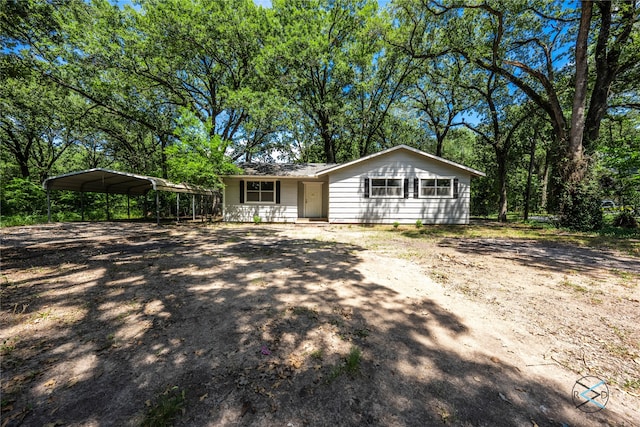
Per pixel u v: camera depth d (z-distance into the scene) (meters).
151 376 1.96
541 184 22.98
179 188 12.58
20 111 17.36
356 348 2.35
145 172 21.16
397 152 12.69
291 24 15.53
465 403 1.73
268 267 4.92
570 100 14.15
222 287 3.83
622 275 4.57
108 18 14.32
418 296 3.61
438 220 12.75
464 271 4.84
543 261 5.59
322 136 19.30
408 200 12.74
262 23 15.61
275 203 14.10
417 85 18.97
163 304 3.23
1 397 1.73
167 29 14.34
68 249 6.41
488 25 12.98
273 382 1.91
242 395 1.78
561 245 7.48
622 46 10.73
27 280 4.05
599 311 3.16
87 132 20.73
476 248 7.03
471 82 16.31
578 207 10.65
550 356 2.28
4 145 20.16
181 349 2.31
